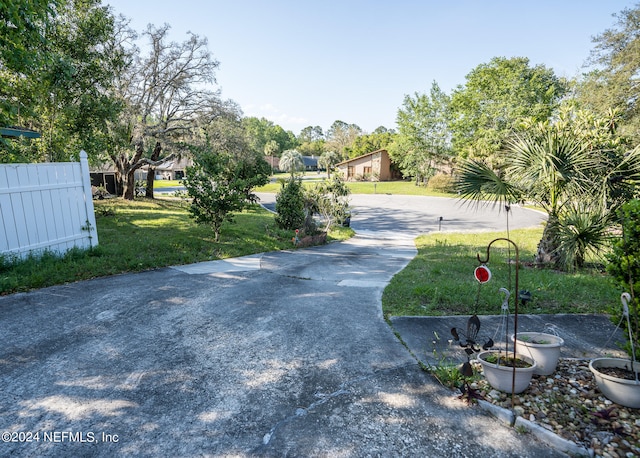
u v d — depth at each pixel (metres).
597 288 5.59
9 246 5.88
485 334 3.89
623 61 19.34
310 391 2.85
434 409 2.64
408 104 39.44
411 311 4.67
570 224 6.46
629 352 2.78
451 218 21.31
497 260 8.32
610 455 2.14
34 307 4.57
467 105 33.62
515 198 7.32
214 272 6.86
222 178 10.20
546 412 2.52
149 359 3.32
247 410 2.60
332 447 2.25
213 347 3.59
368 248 11.65
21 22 6.14
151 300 4.98
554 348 2.95
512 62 31.31
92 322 4.14
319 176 66.31
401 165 42.91
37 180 6.32
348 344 3.68
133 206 18.81
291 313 4.59
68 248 6.93
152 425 2.43
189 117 20.12
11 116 7.84
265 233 12.07
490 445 2.28
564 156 6.59
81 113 10.79
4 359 3.26
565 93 31.91
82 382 2.91
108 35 12.45
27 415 2.49
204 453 2.19
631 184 6.54
